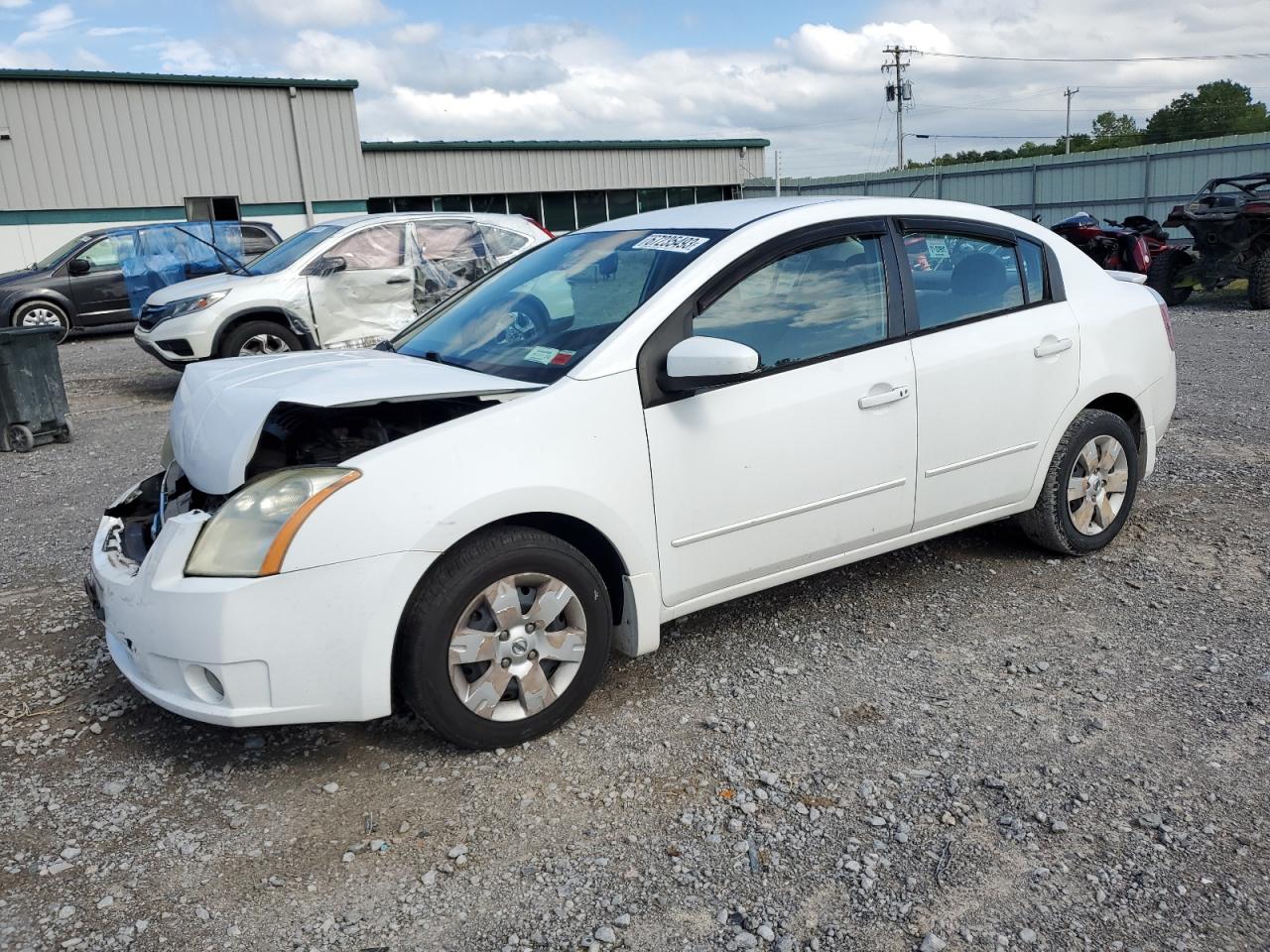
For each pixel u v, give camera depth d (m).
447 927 2.43
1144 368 4.64
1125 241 15.23
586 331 3.47
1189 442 6.71
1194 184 23.58
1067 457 4.41
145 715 3.52
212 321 9.41
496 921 2.44
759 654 3.81
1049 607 4.14
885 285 3.85
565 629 3.25
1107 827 2.70
